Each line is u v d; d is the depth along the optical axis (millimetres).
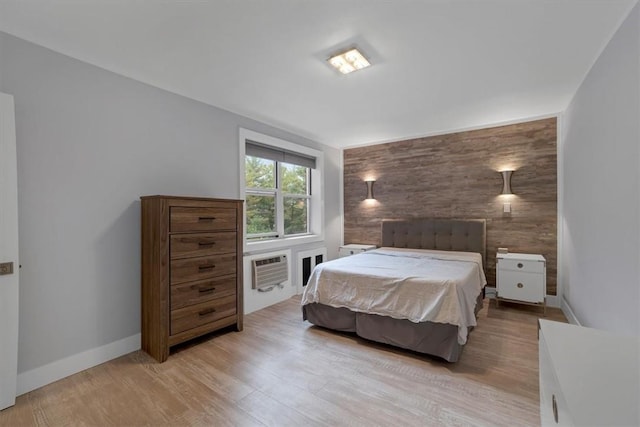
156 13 1646
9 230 1714
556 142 3418
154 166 2572
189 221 2432
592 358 858
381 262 3209
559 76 2439
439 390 1857
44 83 1957
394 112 3338
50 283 1981
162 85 2582
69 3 1552
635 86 1553
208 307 2568
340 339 2646
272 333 2783
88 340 2160
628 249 1642
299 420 1597
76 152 2104
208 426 1560
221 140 3145
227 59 2152
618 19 1695
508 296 3336
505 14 1657
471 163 3955
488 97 2906
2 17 1660
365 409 1681
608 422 594
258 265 3439
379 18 1695
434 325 2250
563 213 3354
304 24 1753
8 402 1700
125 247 2377
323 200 4719
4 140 1706
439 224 4098
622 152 1713
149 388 1897
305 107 3164
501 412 1644
